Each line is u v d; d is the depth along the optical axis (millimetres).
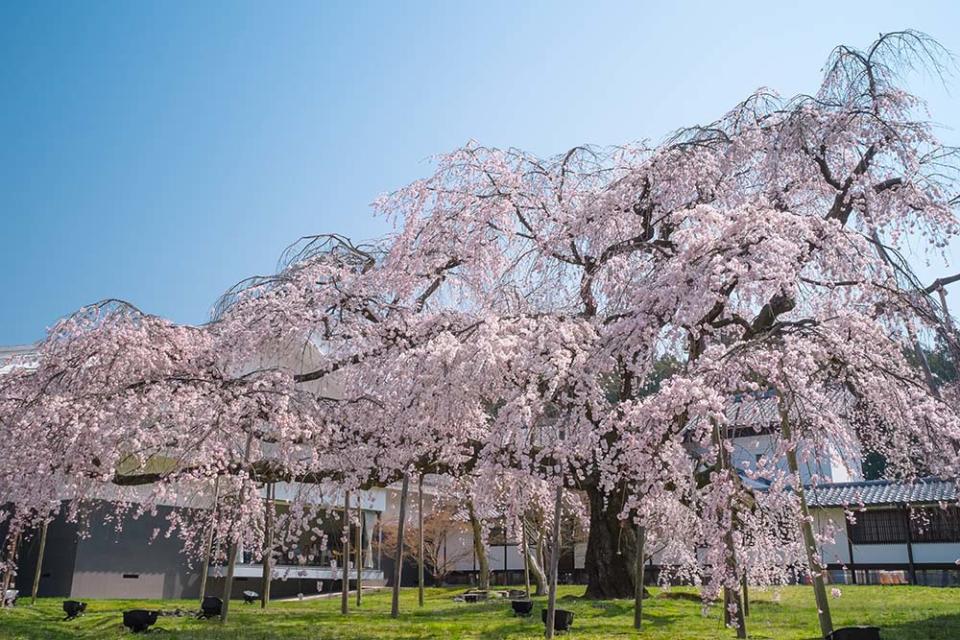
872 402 9383
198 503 17359
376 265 14289
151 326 12477
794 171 11492
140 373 11984
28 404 10742
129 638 9570
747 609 10344
